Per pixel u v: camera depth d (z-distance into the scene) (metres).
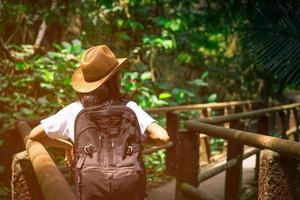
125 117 1.98
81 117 1.99
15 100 4.66
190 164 3.79
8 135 3.62
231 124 4.70
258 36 4.41
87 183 1.88
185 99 8.16
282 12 4.38
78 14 6.64
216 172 3.63
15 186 2.40
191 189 3.67
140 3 7.79
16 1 6.15
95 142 1.93
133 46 8.22
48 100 5.23
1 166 3.59
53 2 6.20
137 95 6.21
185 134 3.81
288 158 2.41
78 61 5.35
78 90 2.06
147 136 2.08
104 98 2.05
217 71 9.30
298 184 2.52
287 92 9.70
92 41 7.20
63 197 1.46
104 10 7.20
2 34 6.05
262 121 5.50
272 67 4.28
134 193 1.91
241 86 9.19
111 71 2.05
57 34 6.44
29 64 5.13
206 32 8.25
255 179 4.83
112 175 1.88
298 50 4.20
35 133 2.13
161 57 8.70
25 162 2.40
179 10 7.80
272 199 2.42
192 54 9.09
